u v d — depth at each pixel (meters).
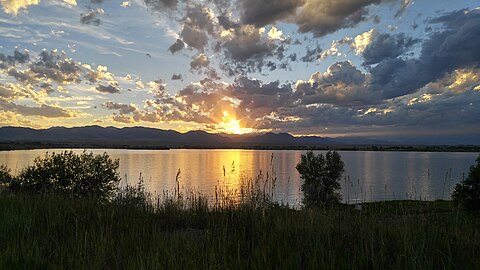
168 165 165.25
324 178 46.44
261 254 4.28
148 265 3.93
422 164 172.25
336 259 4.21
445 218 6.29
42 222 5.98
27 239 4.93
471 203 18.78
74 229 5.84
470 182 19.67
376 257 4.15
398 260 4.07
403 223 5.82
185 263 4.04
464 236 5.26
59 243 5.02
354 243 4.88
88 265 4.07
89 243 4.95
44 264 4.09
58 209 7.08
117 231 5.66
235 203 7.64
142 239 5.26
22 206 7.01
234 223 6.36
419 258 4.10
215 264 3.92
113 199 9.76
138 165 158.88
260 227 5.66
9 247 4.44
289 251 4.33
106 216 6.69
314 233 5.22
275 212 6.86
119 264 4.35
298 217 6.32
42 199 8.56
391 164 187.00
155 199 8.76
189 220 7.06
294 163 172.12
